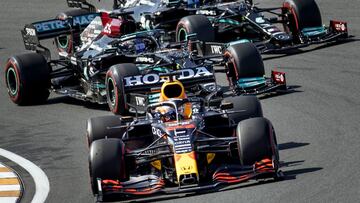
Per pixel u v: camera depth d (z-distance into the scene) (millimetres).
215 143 53094
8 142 68500
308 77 78688
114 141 50094
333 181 49125
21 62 80688
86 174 57062
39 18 127938
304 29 89812
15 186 55562
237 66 73812
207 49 82125
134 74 69938
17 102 81938
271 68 84062
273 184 49375
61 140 67312
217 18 93125
